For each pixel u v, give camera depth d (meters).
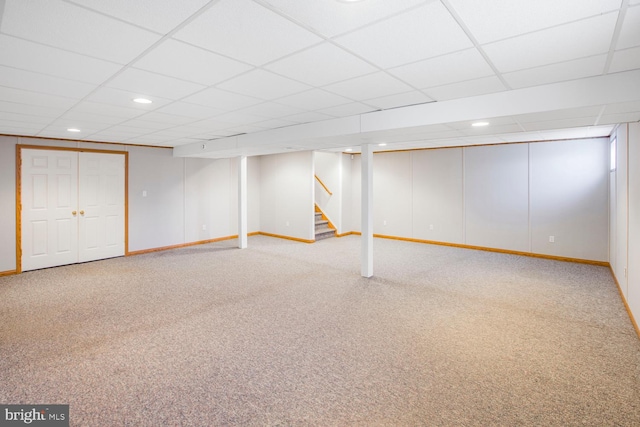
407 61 2.20
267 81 2.60
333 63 2.23
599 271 5.50
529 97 2.80
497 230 6.98
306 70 2.36
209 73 2.40
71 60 2.12
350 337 3.18
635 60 2.19
